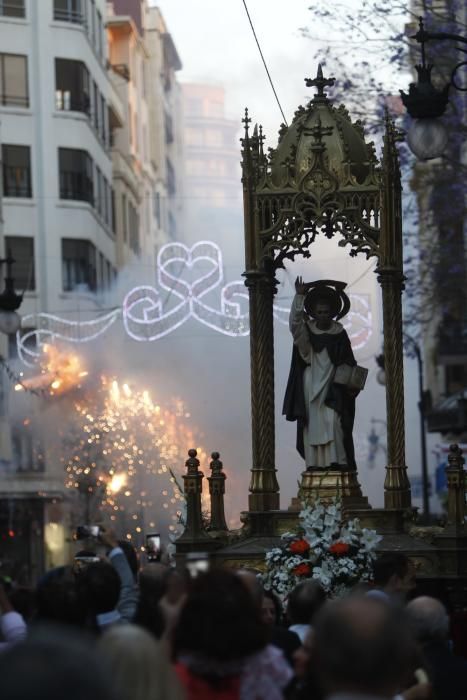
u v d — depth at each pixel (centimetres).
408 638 760
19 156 8362
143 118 12262
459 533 2150
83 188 8531
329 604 791
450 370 8931
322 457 2262
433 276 5500
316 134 2294
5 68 8388
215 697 945
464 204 5116
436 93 2491
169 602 1289
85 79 8656
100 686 608
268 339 2328
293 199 2300
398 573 1623
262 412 2317
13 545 7381
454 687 1252
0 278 8000
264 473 2305
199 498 2223
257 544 2241
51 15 8500
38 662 609
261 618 965
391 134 2298
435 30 4788
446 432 7456
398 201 2298
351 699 746
